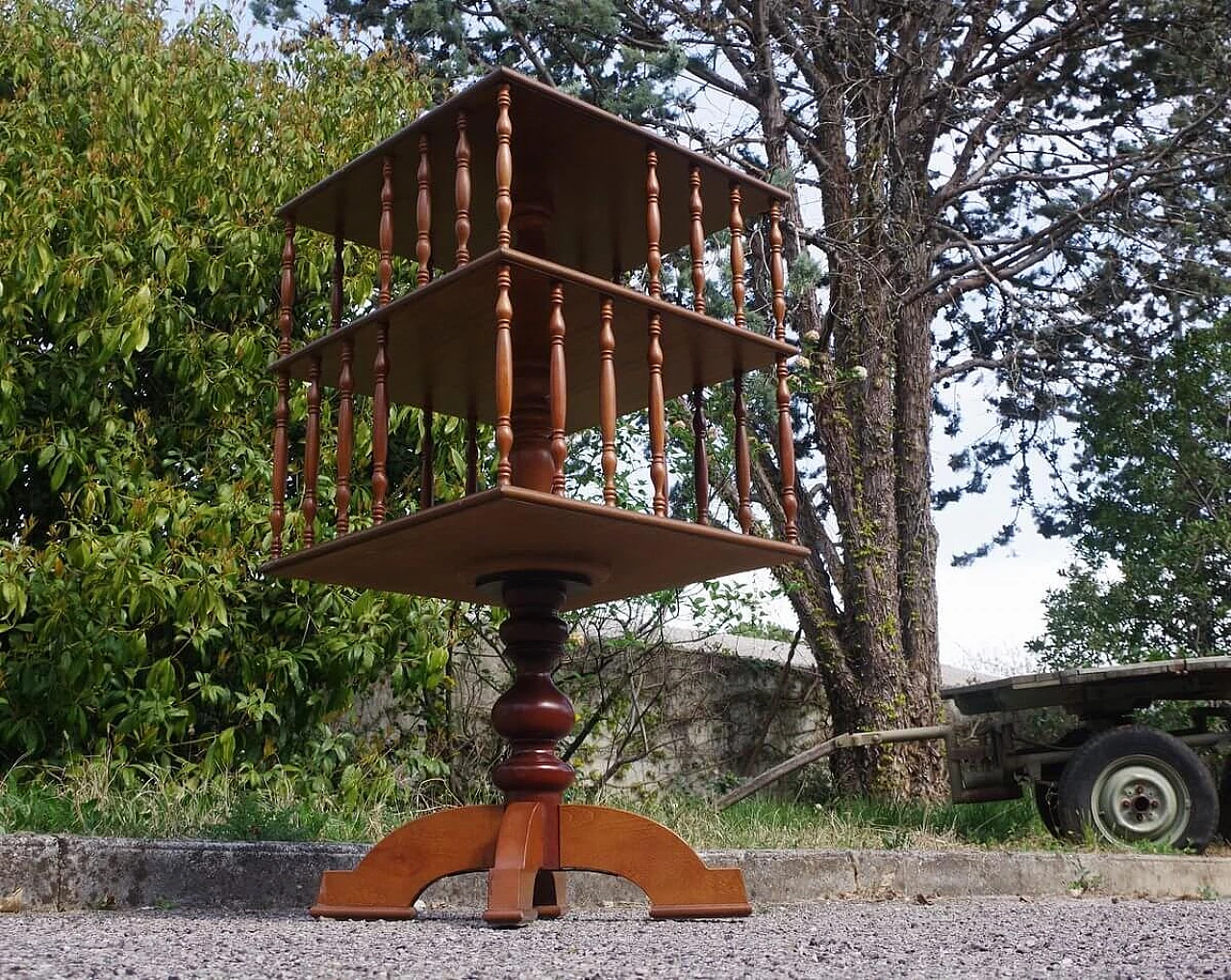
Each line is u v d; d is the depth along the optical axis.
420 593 3.94
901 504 10.18
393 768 6.60
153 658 5.94
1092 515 12.50
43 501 5.99
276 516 3.73
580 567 3.50
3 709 5.51
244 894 4.26
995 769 7.45
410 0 10.55
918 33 11.14
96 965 2.27
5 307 5.51
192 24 6.75
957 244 11.42
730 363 3.68
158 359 6.07
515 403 3.65
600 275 4.26
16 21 6.28
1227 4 11.12
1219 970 2.40
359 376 3.84
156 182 6.16
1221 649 11.04
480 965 2.38
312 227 3.99
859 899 5.25
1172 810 6.67
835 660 9.62
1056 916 3.97
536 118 3.30
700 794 8.68
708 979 2.19
